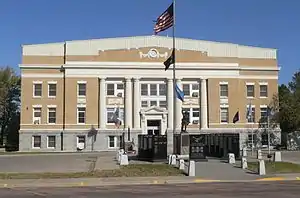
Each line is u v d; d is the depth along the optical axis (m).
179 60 72.50
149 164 36.03
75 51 71.19
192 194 18.28
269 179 26.73
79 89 70.88
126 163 36.00
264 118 74.31
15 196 18.25
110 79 71.62
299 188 20.77
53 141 70.44
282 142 77.12
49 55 71.62
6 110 92.75
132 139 70.06
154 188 21.48
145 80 71.94
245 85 74.62
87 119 70.56
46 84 71.06
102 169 31.88
